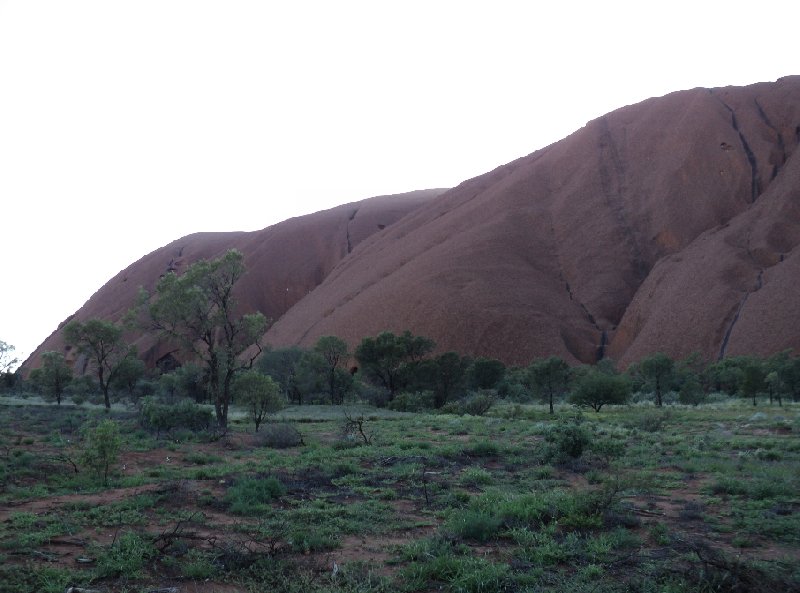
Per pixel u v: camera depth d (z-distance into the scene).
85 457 13.25
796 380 46.88
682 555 7.27
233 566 7.09
